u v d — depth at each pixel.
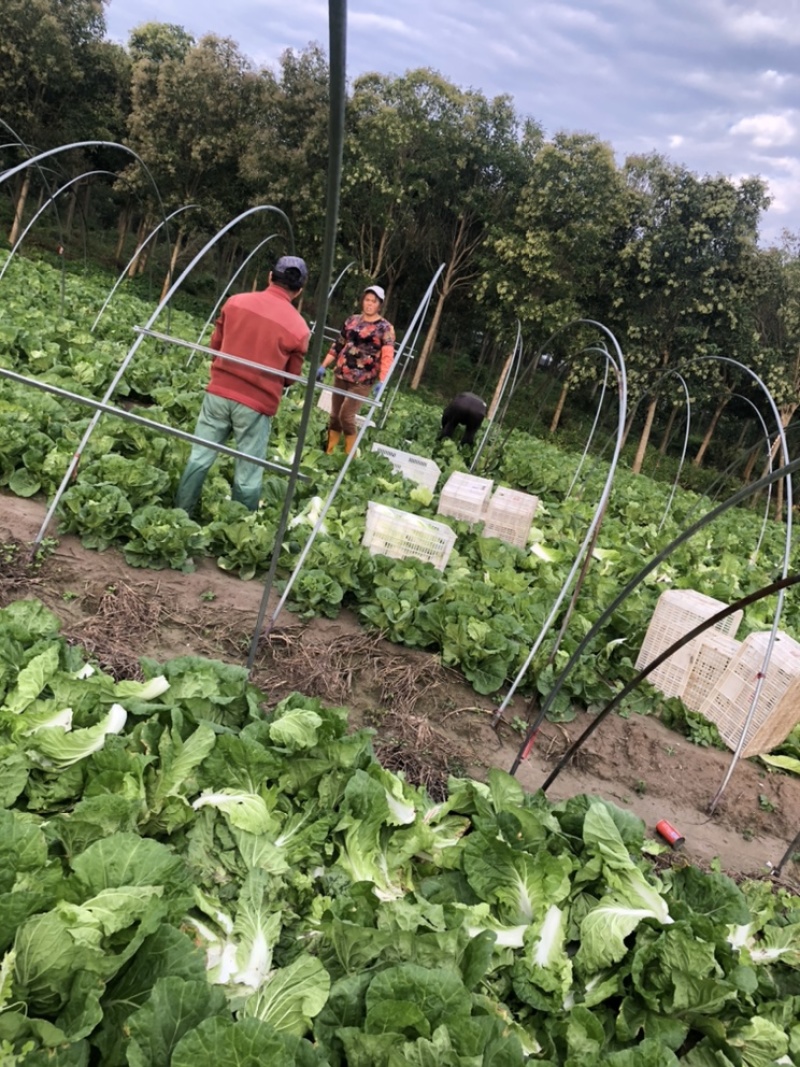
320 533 6.26
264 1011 2.34
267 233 29.92
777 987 3.28
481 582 6.56
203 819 2.97
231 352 5.99
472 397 12.75
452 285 29.88
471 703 5.18
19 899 2.05
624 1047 2.78
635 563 9.05
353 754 3.40
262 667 4.82
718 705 5.80
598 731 5.36
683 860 4.27
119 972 2.20
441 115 27.73
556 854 3.40
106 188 38.94
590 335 27.69
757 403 30.75
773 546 14.35
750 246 27.03
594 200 25.98
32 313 11.73
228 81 28.12
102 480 6.04
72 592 4.90
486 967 2.59
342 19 1.92
